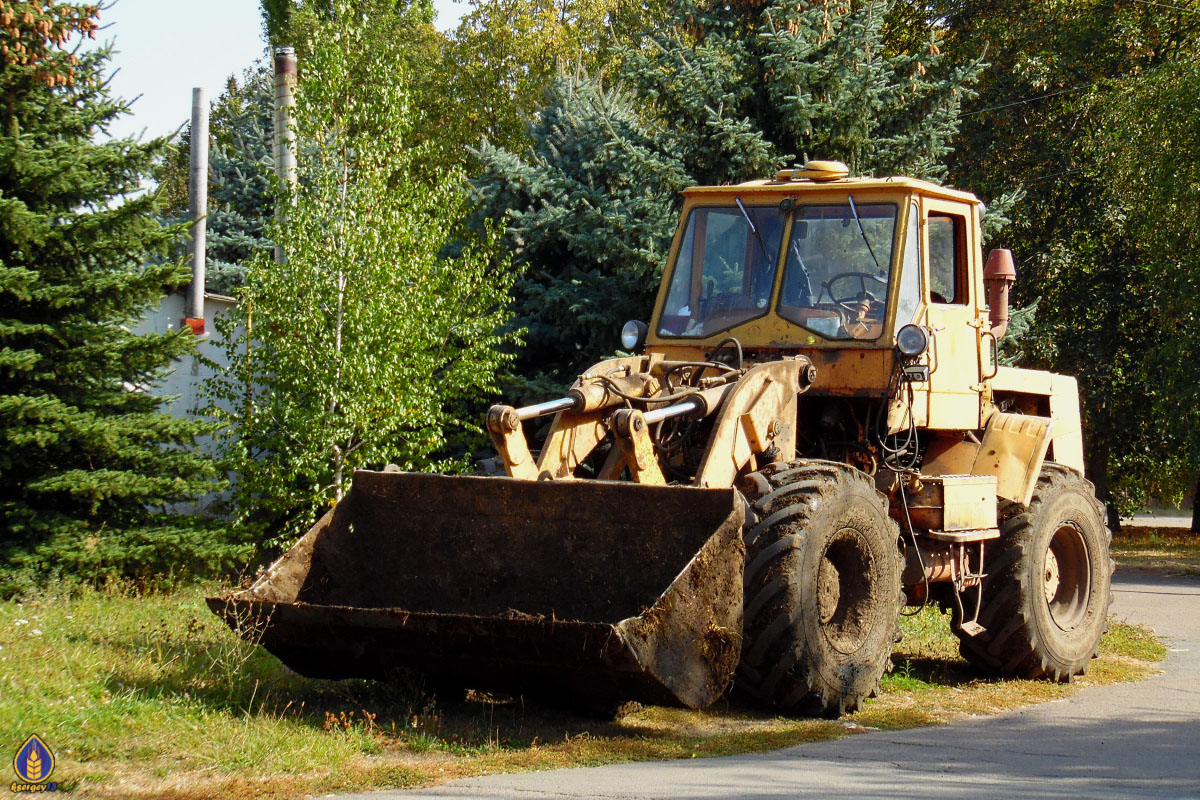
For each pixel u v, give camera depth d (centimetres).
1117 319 2603
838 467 785
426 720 708
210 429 1235
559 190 1619
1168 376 2114
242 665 813
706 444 795
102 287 1176
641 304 1575
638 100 1756
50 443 1157
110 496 1190
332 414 1327
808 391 862
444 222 1445
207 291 2136
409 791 572
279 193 1397
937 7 2927
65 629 937
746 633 729
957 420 929
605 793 562
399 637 674
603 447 850
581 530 725
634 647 609
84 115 1215
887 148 1639
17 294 1127
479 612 741
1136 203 2238
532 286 1611
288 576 753
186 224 1251
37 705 677
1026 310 1766
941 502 862
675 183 1561
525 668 662
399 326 1343
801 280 880
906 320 859
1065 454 1079
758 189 906
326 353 1334
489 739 671
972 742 702
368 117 1430
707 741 684
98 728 653
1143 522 4128
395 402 1337
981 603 936
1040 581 939
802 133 1581
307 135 1403
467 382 1397
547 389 1562
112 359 1188
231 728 667
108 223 1186
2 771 581
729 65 1593
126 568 1211
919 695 862
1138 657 1072
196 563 1289
